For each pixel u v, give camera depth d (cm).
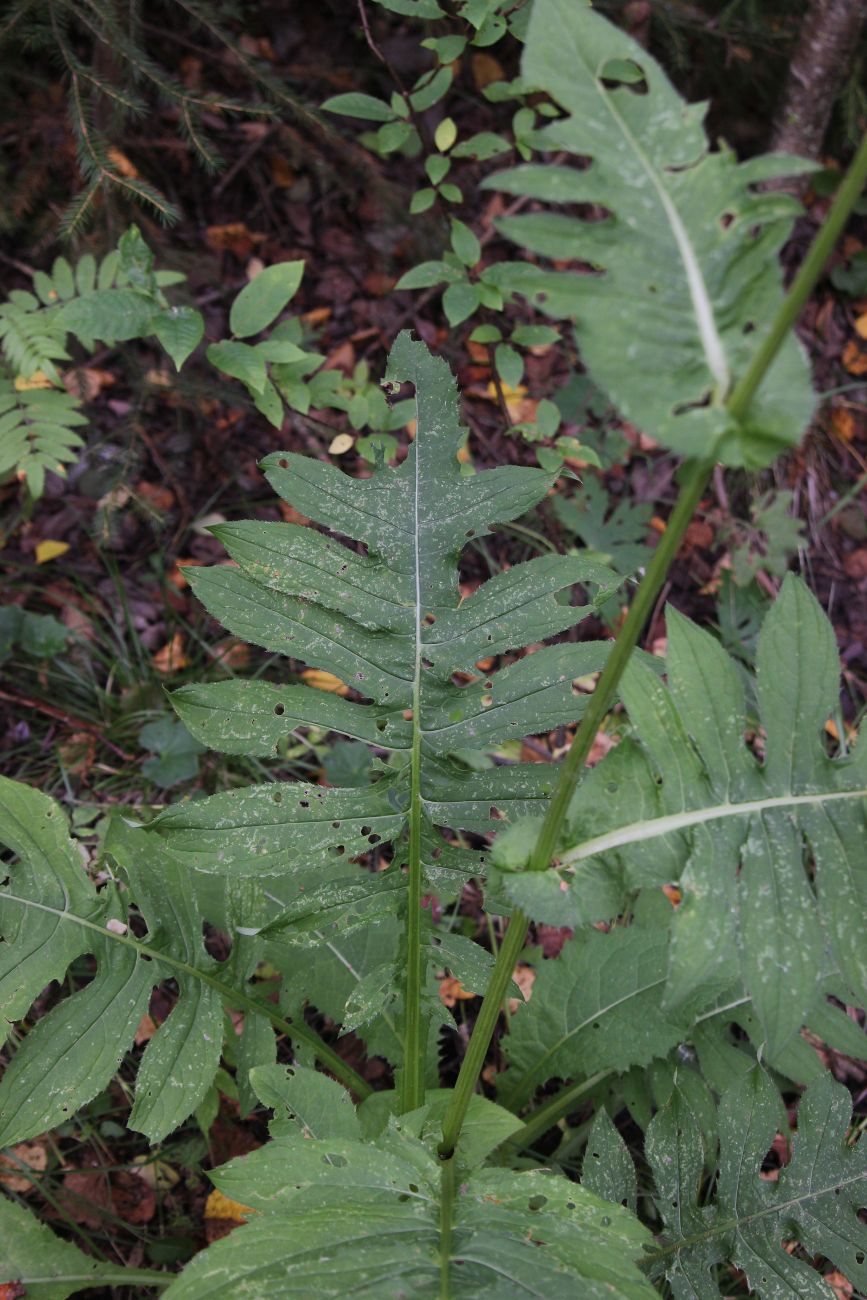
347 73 379
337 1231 142
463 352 372
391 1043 221
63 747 301
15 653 310
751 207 101
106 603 325
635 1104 219
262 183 377
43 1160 235
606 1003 219
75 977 258
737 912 127
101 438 331
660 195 103
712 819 129
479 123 392
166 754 291
